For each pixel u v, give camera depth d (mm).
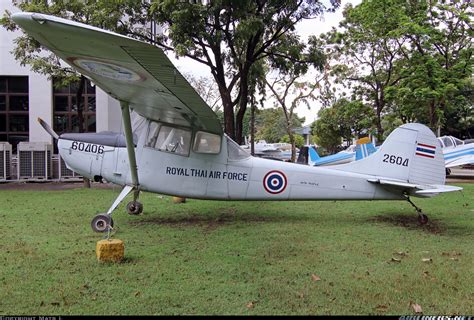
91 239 5797
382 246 5531
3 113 20344
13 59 19766
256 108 24328
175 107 6082
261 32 12992
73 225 6836
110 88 5574
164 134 7172
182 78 4535
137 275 4207
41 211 8289
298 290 3801
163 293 3703
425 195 7137
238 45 13570
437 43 16906
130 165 6773
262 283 3986
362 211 8562
